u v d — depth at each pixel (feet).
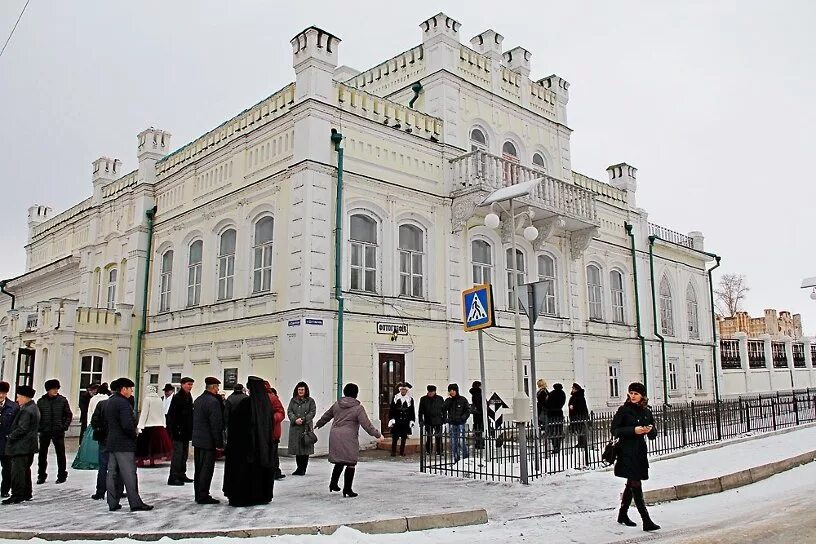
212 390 33.30
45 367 76.07
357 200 62.03
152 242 82.28
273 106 64.95
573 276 84.23
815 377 137.39
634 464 29.25
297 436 42.93
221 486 38.45
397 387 62.18
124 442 30.91
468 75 75.41
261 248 64.54
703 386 108.27
